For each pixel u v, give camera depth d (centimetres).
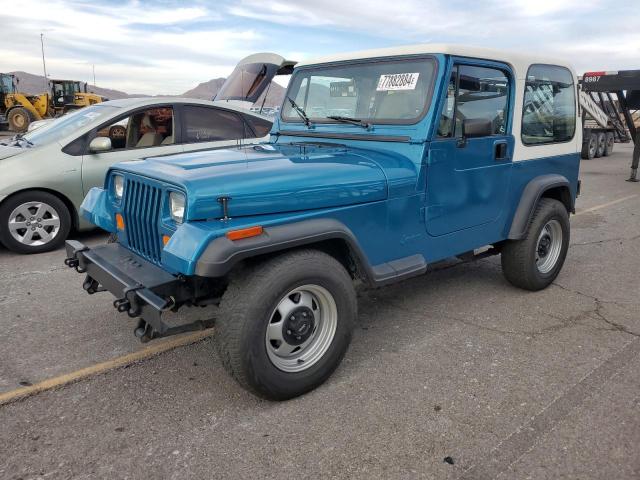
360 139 367
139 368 334
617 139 1922
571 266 550
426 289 477
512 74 392
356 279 354
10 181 555
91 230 651
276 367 284
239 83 967
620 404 291
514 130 403
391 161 337
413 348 362
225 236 253
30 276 503
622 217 796
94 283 339
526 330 390
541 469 240
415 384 314
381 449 255
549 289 477
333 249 321
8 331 384
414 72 346
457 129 355
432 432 268
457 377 322
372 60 370
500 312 424
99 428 272
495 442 259
